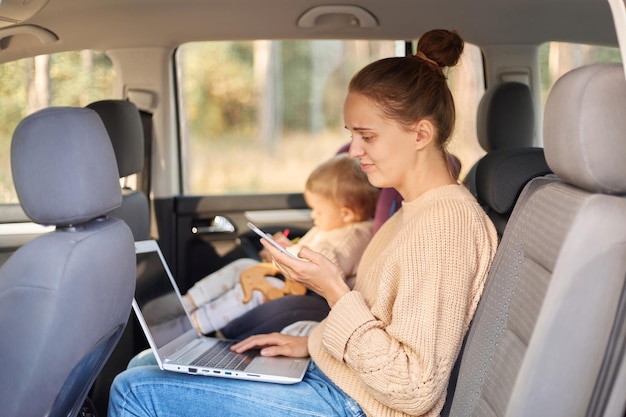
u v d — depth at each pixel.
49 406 1.57
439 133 1.91
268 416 1.85
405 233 1.85
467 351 1.79
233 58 14.03
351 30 2.87
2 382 1.52
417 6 2.65
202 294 2.81
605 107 1.41
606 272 1.42
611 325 1.44
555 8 2.63
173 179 3.12
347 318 1.79
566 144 1.46
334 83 14.29
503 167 1.93
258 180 13.73
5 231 2.74
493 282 1.77
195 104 13.90
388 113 1.87
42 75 2.86
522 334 1.54
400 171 1.92
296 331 2.36
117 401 1.90
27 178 1.53
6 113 2.78
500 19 2.76
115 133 2.43
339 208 2.76
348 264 2.72
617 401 1.46
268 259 2.89
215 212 3.14
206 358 2.02
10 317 1.50
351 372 1.85
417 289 1.74
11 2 2.22
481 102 2.82
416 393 1.68
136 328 2.77
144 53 2.98
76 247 1.53
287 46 14.23
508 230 1.78
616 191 1.45
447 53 1.98
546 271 1.50
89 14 2.52
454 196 1.86
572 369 1.46
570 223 1.44
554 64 2.96
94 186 1.58
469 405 1.71
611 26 2.68
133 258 1.79
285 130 15.14
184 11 2.64
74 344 1.56
